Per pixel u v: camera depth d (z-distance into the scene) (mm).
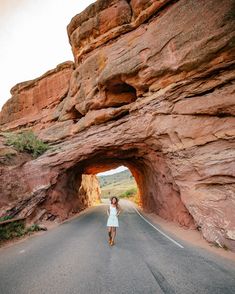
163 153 11445
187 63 9484
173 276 4367
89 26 16109
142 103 12133
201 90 9391
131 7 14352
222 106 8398
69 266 4996
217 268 4824
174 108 10289
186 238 8195
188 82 9727
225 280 4160
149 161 15102
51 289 3773
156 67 10734
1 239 7938
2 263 5262
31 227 10219
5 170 13031
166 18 10625
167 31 10445
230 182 7457
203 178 8359
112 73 12578
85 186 28750
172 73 10273
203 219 7918
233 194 7281
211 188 8086
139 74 11680
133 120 12891
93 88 15227
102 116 14547
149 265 5051
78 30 16844
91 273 4543
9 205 11758
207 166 8289
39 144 17125
